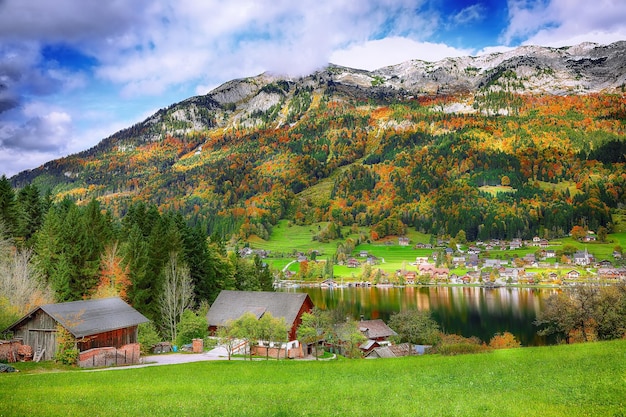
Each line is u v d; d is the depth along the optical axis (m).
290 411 26.20
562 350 47.19
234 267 121.31
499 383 32.72
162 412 26.17
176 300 80.69
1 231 79.50
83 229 78.31
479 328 125.88
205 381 38.66
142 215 103.38
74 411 26.06
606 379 30.64
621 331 83.19
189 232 101.50
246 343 67.81
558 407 24.44
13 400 29.69
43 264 74.94
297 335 79.94
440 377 37.09
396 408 26.27
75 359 52.06
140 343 67.31
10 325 56.47
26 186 103.81
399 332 107.38
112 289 72.56
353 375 40.72
